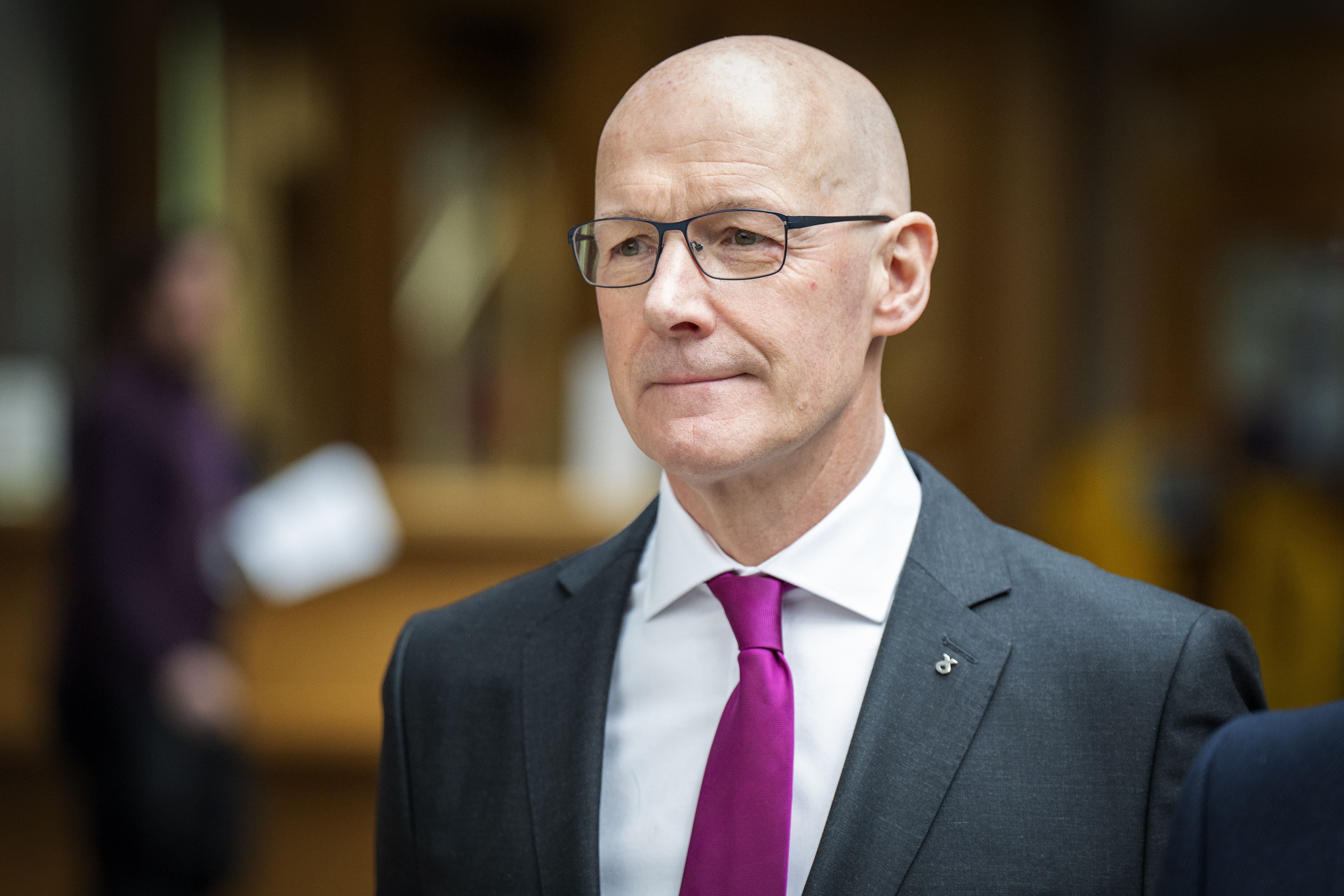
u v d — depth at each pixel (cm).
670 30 1750
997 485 1723
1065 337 1734
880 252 338
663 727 348
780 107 321
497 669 374
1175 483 1295
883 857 315
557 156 1784
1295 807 265
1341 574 1082
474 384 1814
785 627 346
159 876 834
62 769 973
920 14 1694
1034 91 1695
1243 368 1730
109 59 1717
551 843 342
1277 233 1739
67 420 850
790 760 324
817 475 340
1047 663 335
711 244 320
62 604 832
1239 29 1719
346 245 1820
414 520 953
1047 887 314
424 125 1822
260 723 922
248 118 1792
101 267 881
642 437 329
